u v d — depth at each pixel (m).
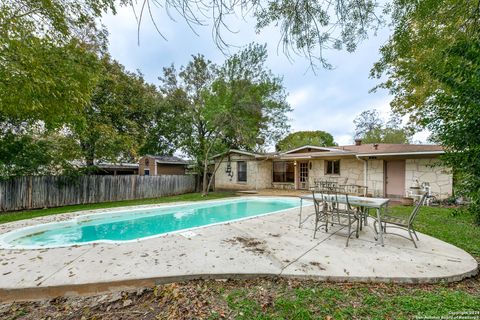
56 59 4.61
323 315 2.07
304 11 2.31
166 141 19.66
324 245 3.95
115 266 3.06
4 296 2.54
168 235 4.55
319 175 13.34
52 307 2.42
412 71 5.40
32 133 8.65
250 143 14.49
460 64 2.40
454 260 3.26
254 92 12.68
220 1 2.03
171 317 2.13
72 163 10.36
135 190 12.30
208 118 12.77
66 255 3.48
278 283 2.73
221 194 13.72
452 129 2.52
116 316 2.21
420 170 9.48
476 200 2.49
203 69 15.68
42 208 9.02
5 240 4.53
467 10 3.03
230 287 2.65
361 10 2.37
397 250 3.68
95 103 11.71
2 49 3.67
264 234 4.63
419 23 3.50
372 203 4.25
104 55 10.94
